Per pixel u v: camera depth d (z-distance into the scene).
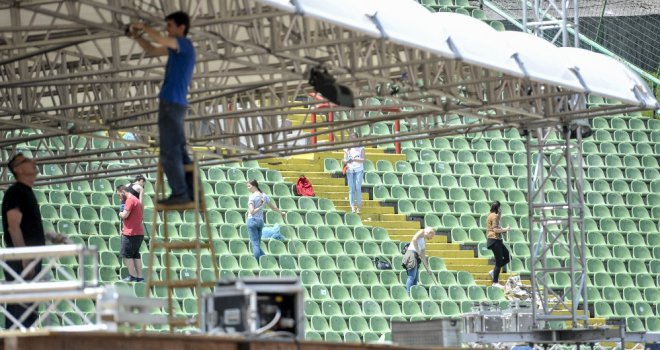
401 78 51.91
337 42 45.66
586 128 67.12
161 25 41.31
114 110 58.25
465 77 57.50
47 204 83.62
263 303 33.59
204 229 86.06
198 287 36.91
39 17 47.12
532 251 65.88
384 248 90.94
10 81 49.03
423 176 102.00
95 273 33.19
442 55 47.75
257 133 60.56
